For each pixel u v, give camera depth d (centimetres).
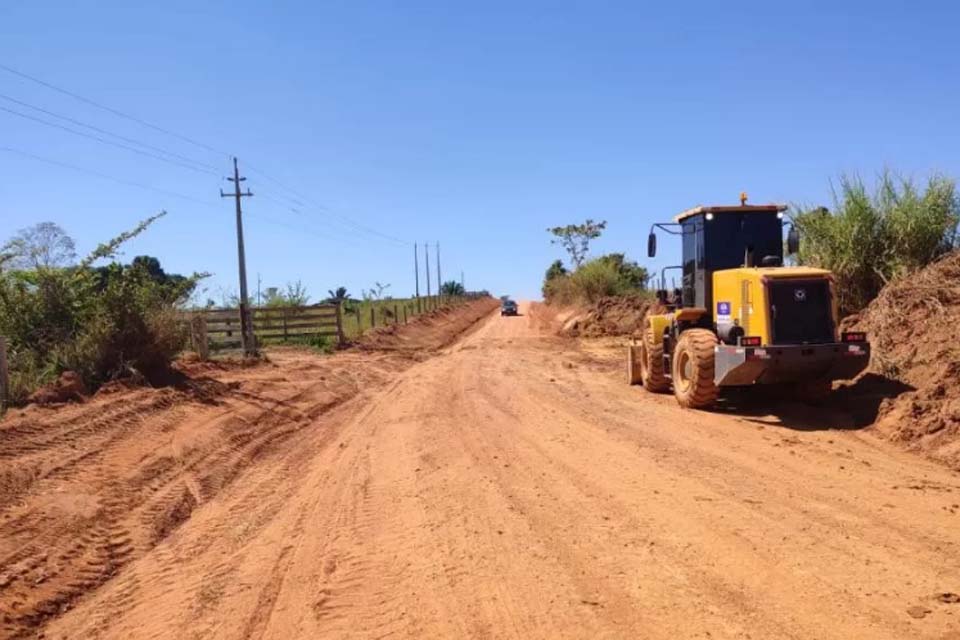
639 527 705
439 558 660
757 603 531
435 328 4694
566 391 1628
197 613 592
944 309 1283
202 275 1920
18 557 697
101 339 1462
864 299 1625
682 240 1557
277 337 3025
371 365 2369
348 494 901
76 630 588
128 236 1655
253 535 781
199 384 1552
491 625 526
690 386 1317
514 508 786
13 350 1468
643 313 3519
